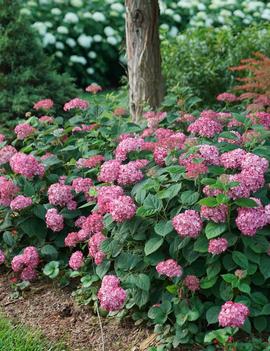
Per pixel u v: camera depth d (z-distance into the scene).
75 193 3.76
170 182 3.29
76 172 3.91
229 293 2.88
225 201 2.80
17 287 3.63
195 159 3.03
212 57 6.73
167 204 3.11
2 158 3.89
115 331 3.15
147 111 4.50
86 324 3.24
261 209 2.91
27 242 3.92
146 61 4.99
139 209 3.03
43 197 3.93
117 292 2.92
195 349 2.90
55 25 9.54
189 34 7.13
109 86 9.89
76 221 3.70
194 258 2.97
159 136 3.71
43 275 3.74
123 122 4.34
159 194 3.05
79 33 9.59
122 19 9.84
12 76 5.69
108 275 3.16
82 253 3.62
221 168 3.07
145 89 5.02
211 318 2.86
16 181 3.84
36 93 5.69
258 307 2.90
